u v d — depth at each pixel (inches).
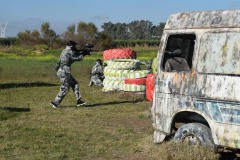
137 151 314.8
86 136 362.6
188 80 276.5
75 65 1239.5
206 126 276.5
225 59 257.4
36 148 320.8
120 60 678.5
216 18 268.2
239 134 248.2
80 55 509.4
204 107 266.5
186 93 276.7
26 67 1226.6
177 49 301.6
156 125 301.4
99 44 2295.8
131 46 2370.8
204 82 266.7
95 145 333.1
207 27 270.2
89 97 606.5
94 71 761.6
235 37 255.0
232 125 251.1
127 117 451.8
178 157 272.8
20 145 327.6
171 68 298.0
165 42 296.7
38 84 786.8
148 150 309.4
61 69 508.7
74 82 521.3
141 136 362.0
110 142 340.2
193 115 287.3
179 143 282.0
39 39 2573.8
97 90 700.0
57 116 454.0
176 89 283.1
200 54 271.1
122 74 652.7
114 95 631.2
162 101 293.9
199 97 268.5
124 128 393.4
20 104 535.5
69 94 641.6
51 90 697.6
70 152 312.0
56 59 1727.4
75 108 509.4
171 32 293.4
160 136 302.7
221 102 256.2
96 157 302.2
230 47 256.4
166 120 292.0
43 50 2313.0
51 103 511.2
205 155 266.2
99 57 1744.6
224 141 256.4
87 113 472.1
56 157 296.2
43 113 471.2
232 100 250.5
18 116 450.9
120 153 312.2
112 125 410.0
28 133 369.1
